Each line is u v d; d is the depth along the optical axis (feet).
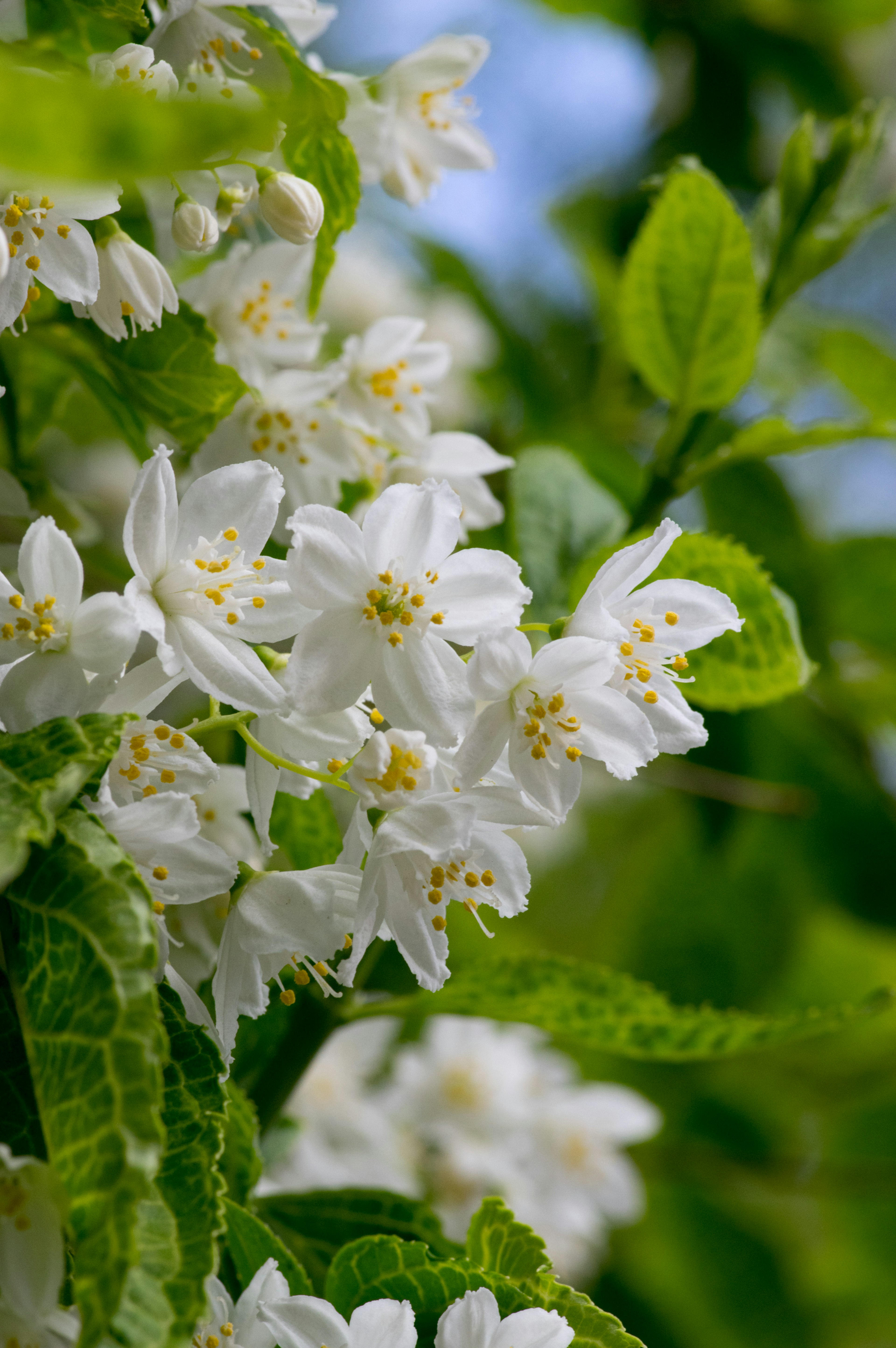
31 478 1.57
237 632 1.38
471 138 1.59
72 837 1.31
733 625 1.42
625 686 1.40
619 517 1.67
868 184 1.69
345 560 1.37
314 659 1.37
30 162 1.00
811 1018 1.53
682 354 1.65
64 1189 1.28
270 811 1.38
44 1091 1.29
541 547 1.63
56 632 1.35
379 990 1.67
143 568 1.37
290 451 1.54
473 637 1.38
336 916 1.38
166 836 1.35
